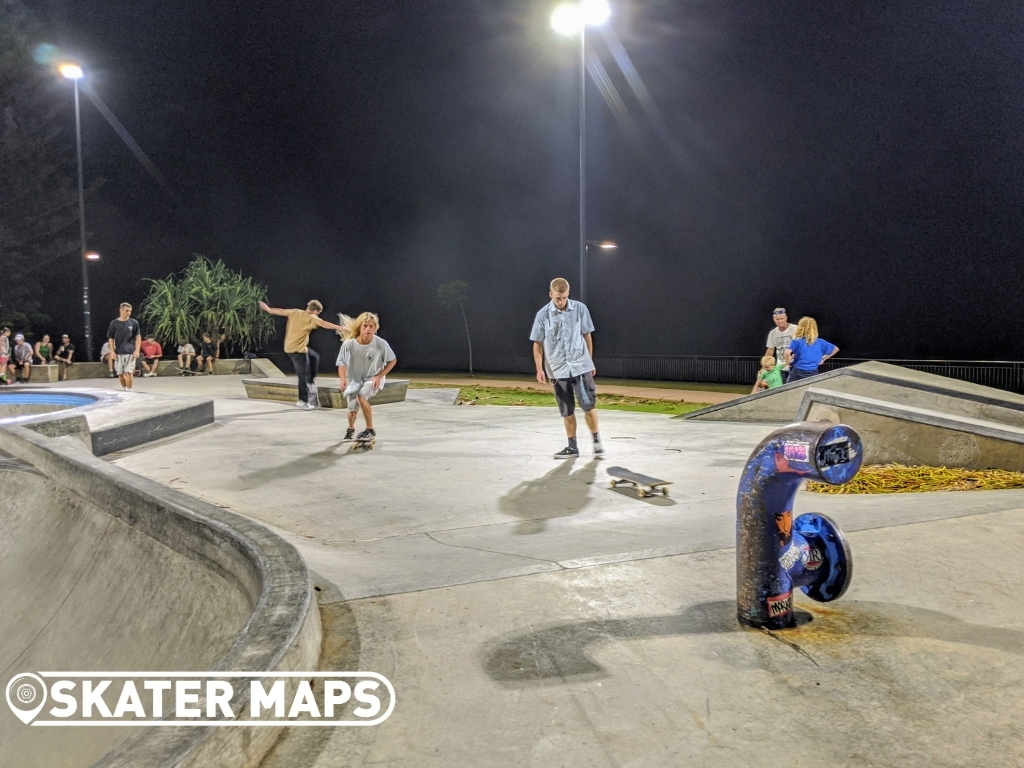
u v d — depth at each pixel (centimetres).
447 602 287
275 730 192
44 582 445
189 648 301
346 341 718
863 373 817
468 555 359
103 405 884
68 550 461
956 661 229
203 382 1870
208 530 332
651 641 247
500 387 1962
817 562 259
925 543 341
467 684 220
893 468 571
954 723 193
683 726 194
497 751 184
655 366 2916
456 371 3912
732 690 213
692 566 324
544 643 248
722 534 384
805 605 277
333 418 994
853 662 229
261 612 230
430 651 243
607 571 320
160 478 585
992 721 193
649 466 615
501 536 401
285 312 1092
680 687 216
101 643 357
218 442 781
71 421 659
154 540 390
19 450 625
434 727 197
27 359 1875
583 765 177
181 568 355
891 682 216
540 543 380
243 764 179
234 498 511
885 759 177
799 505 453
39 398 1156
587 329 646
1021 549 330
